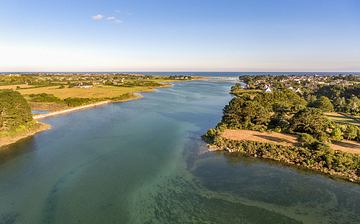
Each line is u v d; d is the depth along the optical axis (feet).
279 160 127.24
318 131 149.59
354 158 112.47
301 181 105.19
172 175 112.98
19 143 158.92
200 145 156.04
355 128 142.41
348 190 96.73
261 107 187.11
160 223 78.33
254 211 83.97
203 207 86.94
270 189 98.94
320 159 117.70
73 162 128.16
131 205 88.38
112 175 112.78
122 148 150.41
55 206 87.15
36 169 118.83
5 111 166.20
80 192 96.99
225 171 116.78
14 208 85.87
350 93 350.23
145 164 126.00
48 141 163.63
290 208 85.40
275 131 168.86
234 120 183.32
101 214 82.64
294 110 188.44
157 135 179.42
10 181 106.22
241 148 142.92
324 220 78.48
